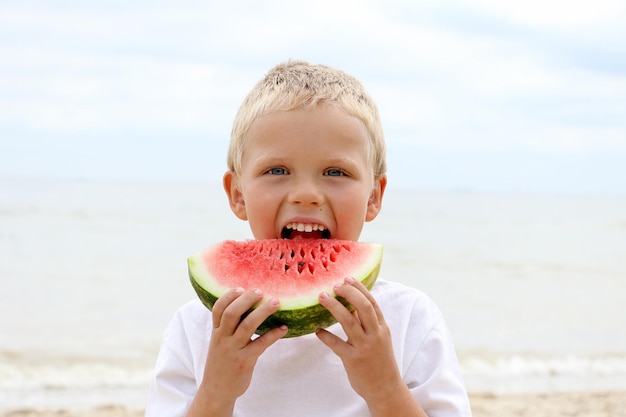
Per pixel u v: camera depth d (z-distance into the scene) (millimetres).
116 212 44188
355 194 2664
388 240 37312
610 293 20375
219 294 2410
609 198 124938
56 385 9148
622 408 8180
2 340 11914
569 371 10789
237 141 2850
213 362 2359
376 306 2373
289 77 2771
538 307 17562
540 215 66312
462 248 33656
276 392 2805
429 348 2838
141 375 9828
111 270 22188
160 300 16938
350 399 2789
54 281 19594
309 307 2324
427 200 101125
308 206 2605
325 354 2814
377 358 2354
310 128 2611
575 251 33625
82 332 12852
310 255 2502
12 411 7672
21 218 38000
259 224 2680
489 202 96625
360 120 2729
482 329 14359
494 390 9266
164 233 35188
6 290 17688
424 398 2734
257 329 2416
